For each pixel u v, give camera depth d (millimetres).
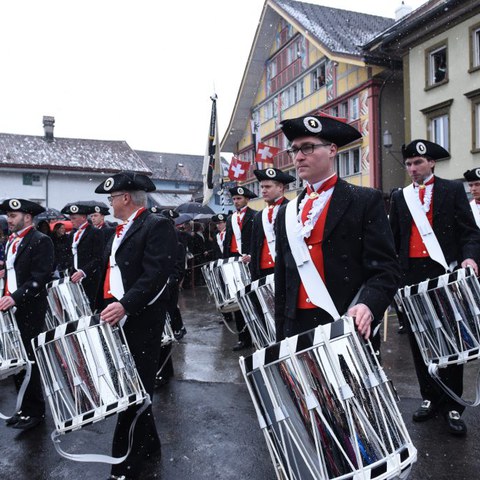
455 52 16469
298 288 2510
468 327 3170
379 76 20328
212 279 6125
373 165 20203
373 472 1788
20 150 34750
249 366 2010
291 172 25391
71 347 2781
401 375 5008
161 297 3291
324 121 2439
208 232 14672
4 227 8344
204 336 7383
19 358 3844
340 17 25781
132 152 38312
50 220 13117
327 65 22812
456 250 3877
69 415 2758
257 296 3812
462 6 15828
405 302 3439
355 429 1825
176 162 52031
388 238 2363
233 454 3520
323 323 2436
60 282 6020
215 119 18688
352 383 1868
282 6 25094
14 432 4105
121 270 3254
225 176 31797
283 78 26469
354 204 2408
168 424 4082
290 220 2502
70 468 3455
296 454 1880
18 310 4215
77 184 34969
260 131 29266
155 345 3252
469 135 16141
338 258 2398
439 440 3500
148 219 3326
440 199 3857
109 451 3705
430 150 3842
